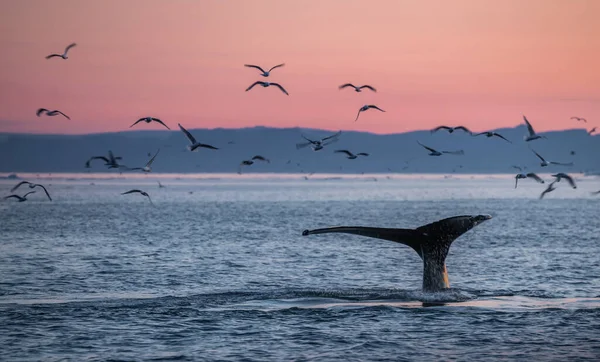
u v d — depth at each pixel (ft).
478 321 283.79
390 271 467.93
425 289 320.09
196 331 273.75
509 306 308.40
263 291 342.03
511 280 421.18
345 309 300.40
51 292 377.50
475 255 562.66
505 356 244.83
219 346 256.93
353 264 504.02
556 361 239.50
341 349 252.62
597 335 266.57
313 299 318.45
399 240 301.43
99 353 249.75
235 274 451.12
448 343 258.16
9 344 258.78
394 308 301.22
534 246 640.58
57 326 281.54
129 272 458.91
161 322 286.05
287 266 492.13
